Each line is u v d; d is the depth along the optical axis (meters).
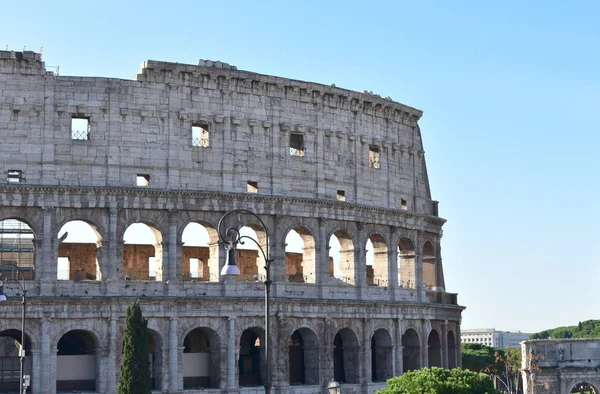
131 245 144.62
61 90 128.00
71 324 123.69
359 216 146.25
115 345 124.88
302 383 142.00
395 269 151.75
